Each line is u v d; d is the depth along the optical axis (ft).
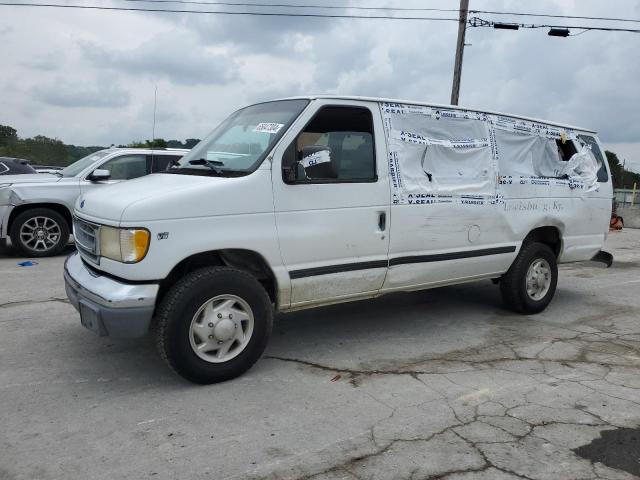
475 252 18.22
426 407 12.66
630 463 10.46
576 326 19.58
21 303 20.65
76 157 46.03
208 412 12.21
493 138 18.84
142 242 12.33
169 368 14.58
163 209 12.53
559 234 21.21
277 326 18.67
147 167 33.32
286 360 15.48
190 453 10.52
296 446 10.84
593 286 27.12
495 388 13.82
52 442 10.85
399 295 23.41
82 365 14.80
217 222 13.16
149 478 9.70
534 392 13.61
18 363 14.88
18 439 10.95
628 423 12.03
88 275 13.66
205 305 13.15
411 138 16.66
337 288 15.38
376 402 12.88
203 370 13.30
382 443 11.01
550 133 20.92
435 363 15.51
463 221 17.75
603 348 17.15
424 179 16.79
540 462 10.43
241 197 13.48
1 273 26.00
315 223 14.65
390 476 9.89
